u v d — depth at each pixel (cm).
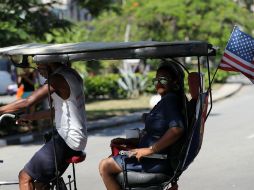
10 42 2586
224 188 1516
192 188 1529
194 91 966
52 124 970
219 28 6269
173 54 884
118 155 950
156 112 945
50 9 3152
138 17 6588
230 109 3816
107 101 4778
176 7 6353
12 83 6297
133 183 938
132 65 5997
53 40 3669
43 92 973
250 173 1680
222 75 6600
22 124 1072
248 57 952
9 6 2717
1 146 2552
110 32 6938
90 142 2547
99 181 1661
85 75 5122
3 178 1755
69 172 1812
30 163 992
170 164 941
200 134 915
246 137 2430
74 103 979
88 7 3219
